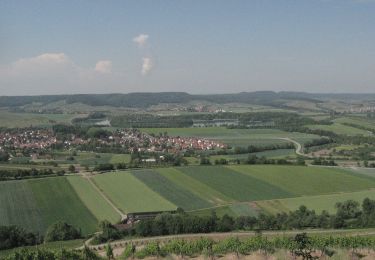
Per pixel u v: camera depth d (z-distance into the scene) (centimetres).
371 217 13262
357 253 8831
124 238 12231
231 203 16338
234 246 8919
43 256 8325
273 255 8600
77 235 12850
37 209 15588
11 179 19612
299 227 13025
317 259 8325
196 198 16938
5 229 11981
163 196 17150
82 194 17275
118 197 17000
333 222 13012
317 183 18962
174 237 11788
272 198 16912
